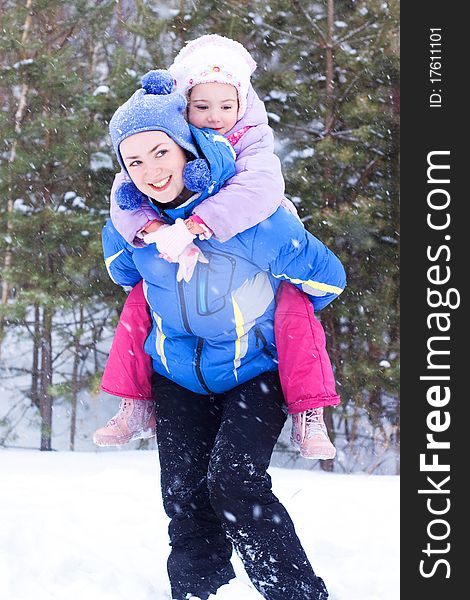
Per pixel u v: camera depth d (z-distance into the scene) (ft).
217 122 8.46
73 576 9.96
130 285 9.18
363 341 33.04
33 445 40.57
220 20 32.99
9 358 44.68
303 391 8.25
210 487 7.92
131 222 7.99
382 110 32.19
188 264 7.76
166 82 8.00
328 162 32.17
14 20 33.91
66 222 31.83
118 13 40.06
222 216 7.64
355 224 30.14
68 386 33.01
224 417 8.29
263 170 7.98
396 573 10.62
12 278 32.42
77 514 13.52
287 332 8.34
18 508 13.78
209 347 8.34
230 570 8.87
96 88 34.40
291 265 8.21
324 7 33.73
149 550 11.71
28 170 32.71
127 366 8.93
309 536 12.59
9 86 33.63
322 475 21.50
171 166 7.72
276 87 32.76
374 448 37.81
